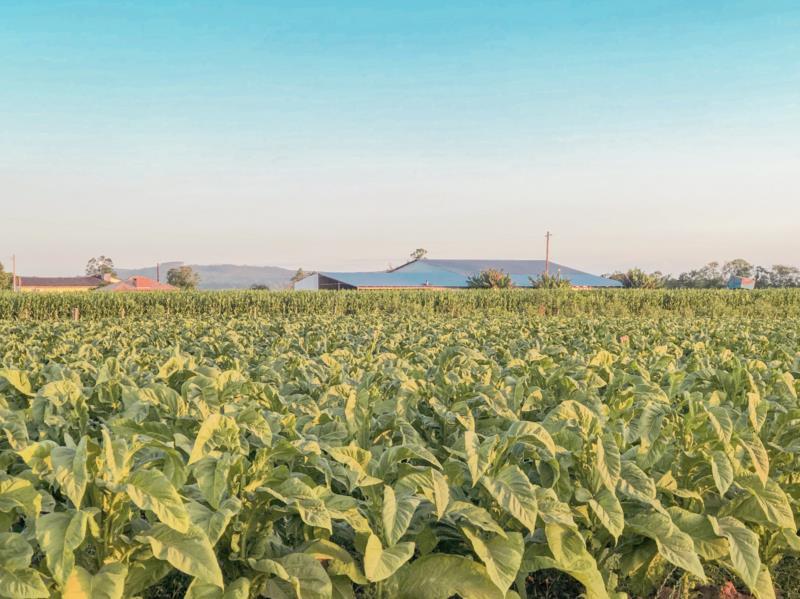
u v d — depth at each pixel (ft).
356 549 12.14
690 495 14.01
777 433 16.89
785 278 420.77
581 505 13.44
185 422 14.73
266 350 30.58
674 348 33.55
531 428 12.21
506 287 205.98
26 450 11.29
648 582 14.69
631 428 16.12
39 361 27.71
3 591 9.29
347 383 21.13
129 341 34.60
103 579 10.19
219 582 9.94
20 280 343.67
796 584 16.11
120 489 10.30
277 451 12.09
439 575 11.59
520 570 12.17
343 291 137.90
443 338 35.14
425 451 12.08
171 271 480.23
